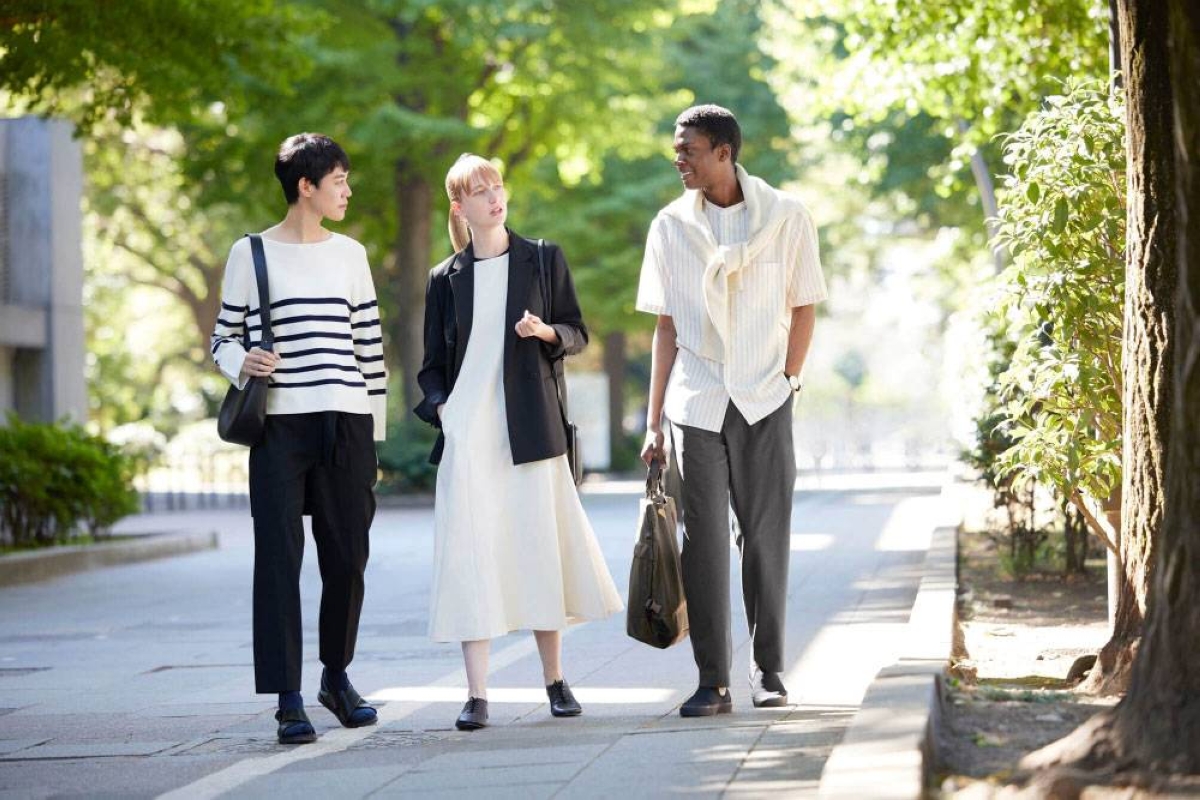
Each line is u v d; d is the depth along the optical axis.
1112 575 13.11
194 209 52.69
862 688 12.22
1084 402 12.94
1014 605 17.34
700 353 11.08
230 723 12.09
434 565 11.14
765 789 7.89
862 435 84.75
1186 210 7.84
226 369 10.97
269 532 11.01
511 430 11.13
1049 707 9.37
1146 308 10.47
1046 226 12.54
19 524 31.91
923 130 50.34
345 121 51.12
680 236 11.14
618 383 77.44
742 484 11.06
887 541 27.41
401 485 52.22
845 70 27.77
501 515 11.20
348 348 11.25
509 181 57.81
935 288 81.62
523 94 53.81
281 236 11.34
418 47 51.03
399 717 11.92
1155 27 10.16
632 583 11.03
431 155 52.00
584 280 68.69
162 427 89.19
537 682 13.52
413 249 53.97
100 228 81.81
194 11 29.25
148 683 14.80
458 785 8.64
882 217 79.25
